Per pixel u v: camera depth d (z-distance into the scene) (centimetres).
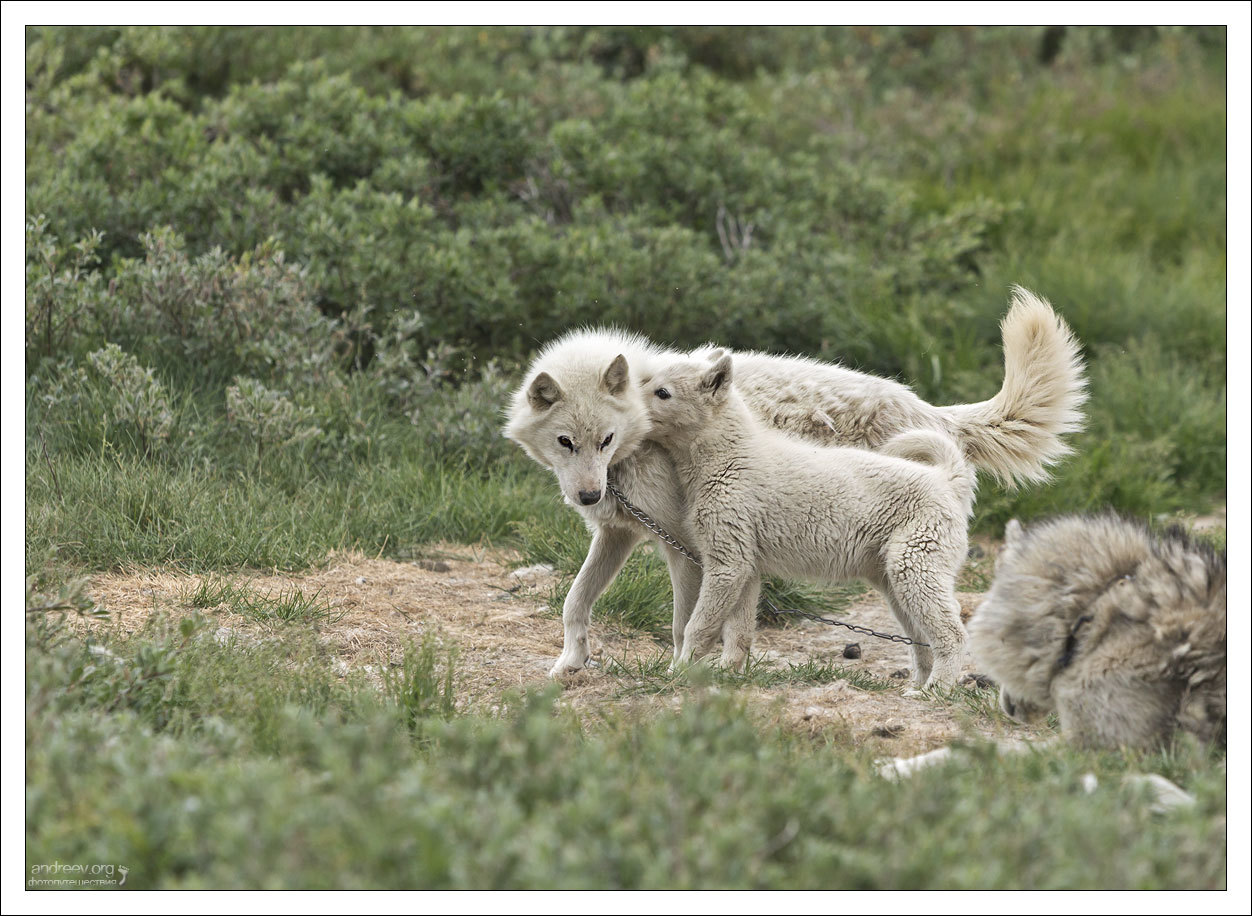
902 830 1034
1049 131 5000
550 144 3747
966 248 3975
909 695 1803
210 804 969
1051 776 1211
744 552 1906
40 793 1029
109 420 2484
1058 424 2105
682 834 980
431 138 3631
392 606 2125
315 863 909
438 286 3105
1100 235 4359
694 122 3922
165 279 2767
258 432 2552
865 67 5438
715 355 2039
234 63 4241
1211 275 4153
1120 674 1405
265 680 1566
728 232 3797
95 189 3100
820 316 3422
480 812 985
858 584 2545
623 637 2195
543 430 1917
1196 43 6119
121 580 2056
